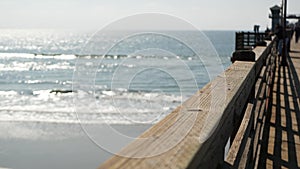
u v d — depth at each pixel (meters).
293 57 17.58
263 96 4.58
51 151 13.00
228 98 1.54
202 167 1.03
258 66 3.71
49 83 35.19
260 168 3.77
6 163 11.95
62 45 117.38
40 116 18.98
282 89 8.63
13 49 93.56
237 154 1.91
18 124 17.34
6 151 13.16
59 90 28.77
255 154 3.19
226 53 60.78
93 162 11.77
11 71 45.44
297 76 11.02
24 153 12.98
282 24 15.46
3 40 158.38
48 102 23.77
